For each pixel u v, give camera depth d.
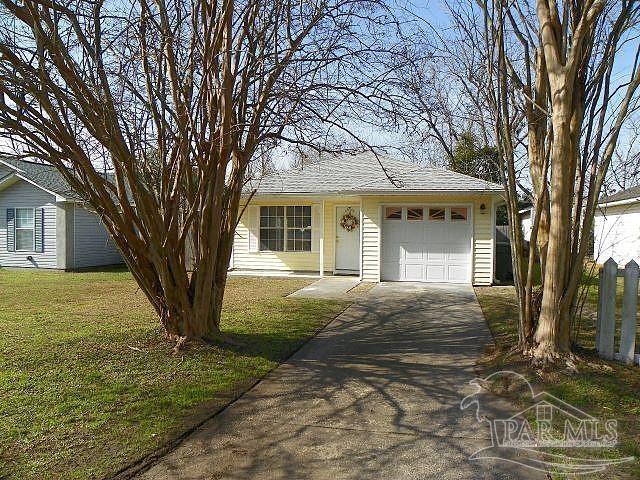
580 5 5.07
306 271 16.03
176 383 4.93
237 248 16.44
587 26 4.81
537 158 5.61
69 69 4.70
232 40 5.89
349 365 5.77
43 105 4.72
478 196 13.18
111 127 5.02
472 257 13.27
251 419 4.16
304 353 6.30
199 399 4.55
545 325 5.32
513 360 5.47
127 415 4.14
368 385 5.04
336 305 9.98
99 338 6.52
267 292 11.88
